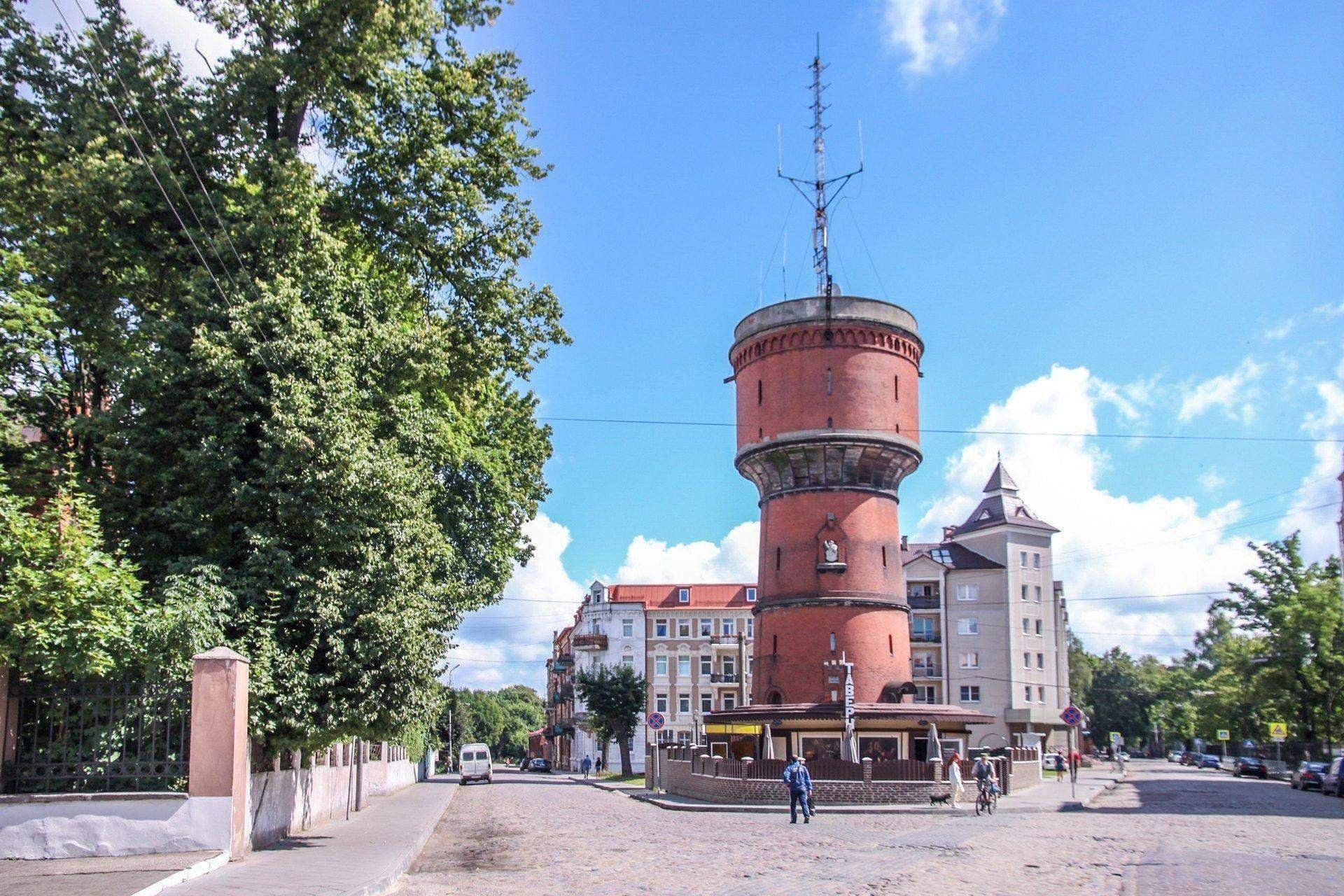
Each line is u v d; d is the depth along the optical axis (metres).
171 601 16.67
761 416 43.72
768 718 40.31
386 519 19.38
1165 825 27.91
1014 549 82.25
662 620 87.50
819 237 45.47
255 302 18.91
